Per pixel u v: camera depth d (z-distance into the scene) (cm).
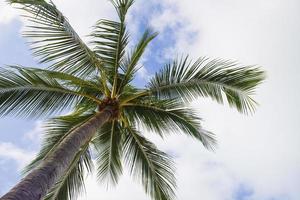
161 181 952
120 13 832
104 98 909
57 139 895
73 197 890
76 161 905
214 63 838
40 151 891
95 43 849
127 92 918
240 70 823
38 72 795
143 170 955
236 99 844
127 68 918
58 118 896
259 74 820
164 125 932
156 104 915
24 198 449
